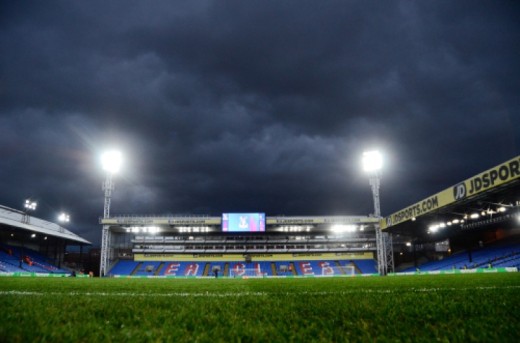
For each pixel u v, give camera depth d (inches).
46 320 118.3
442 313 135.6
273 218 2071.9
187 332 107.0
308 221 2044.8
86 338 97.0
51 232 1859.0
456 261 1761.8
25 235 1940.2
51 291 298.0
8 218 1665.8
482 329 105.0
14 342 88.7
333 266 2223.2
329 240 2297.0
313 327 113.1
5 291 294.7
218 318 129.9
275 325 118.1
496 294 209.0
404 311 141.1
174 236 2314.2
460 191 1175.6
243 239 2322.8
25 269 1608.0
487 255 1622.8
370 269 2187.5
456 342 93.7
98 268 2373.3
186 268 2215.8
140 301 190.4
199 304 178.4
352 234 2295.8
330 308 155.1
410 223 1690.5
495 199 1254.9
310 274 2164.1
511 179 953.5
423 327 112.8
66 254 2431.1
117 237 2363.4
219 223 2062.0
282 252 2297.0
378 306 158.4
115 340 95.4
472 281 430.0
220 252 2298.2
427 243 2201.0
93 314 135.9
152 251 2308.1
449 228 1791.3
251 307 165.3
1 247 1742.1
